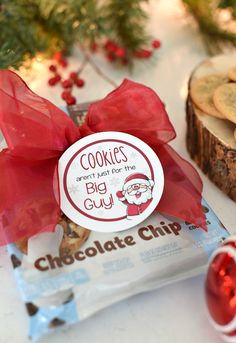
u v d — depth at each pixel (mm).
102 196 290
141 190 294
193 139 361
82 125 311
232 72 356
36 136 283
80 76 466
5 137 280
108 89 452
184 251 282
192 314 278
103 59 488
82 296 258
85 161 292
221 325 243
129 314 277
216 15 507
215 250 260
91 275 266
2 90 287
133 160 295
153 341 265
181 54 498
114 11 442
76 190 289
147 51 470
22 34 416
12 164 292
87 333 268
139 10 449
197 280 293
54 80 439
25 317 276
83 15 429
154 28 533
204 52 501
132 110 306
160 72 473
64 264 271
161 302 283
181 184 309
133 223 290
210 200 344
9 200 286
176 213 297
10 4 409
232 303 234
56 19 425
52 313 250
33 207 285
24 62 430
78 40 456
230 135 326
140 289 268
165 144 316
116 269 271
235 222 330
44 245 278
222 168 335
